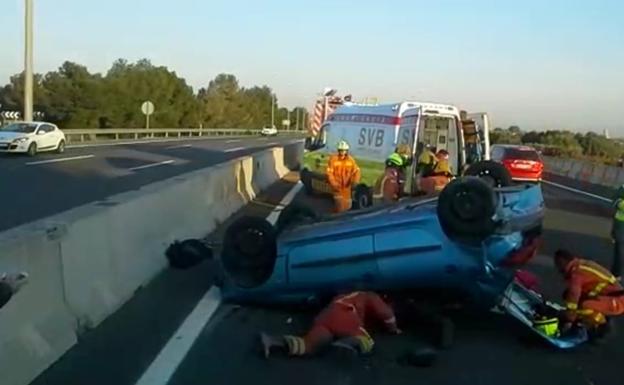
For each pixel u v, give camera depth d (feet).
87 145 160.04
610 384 19.35
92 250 22.94
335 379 18.79
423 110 56.39
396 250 23.39
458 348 21.95
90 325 21.58
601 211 71.41
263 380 18.45
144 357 19.69
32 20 129.70
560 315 22.91
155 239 30.89
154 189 32.86
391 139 58.34
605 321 23.22
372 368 19.79
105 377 17.97
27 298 18.03
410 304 23.40
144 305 25.03
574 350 22.30
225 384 18.03
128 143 180.75
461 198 22.66
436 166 44.27
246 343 21.48
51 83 262.26
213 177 46.50
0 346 16.35
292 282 24.63
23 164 96.78
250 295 25.31
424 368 19.99
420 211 23.72
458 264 23.03
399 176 40.11
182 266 31.35
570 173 141.49
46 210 50.98
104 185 71.97
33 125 119.85
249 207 57.72
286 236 25.16
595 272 23.25
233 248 25.11
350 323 20.92
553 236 49.88
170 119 312.91
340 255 23.94
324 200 65.57
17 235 18.72
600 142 215.51
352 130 65.00
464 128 62.18
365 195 54.80
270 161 85.66
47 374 17.88
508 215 23.18
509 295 23.07
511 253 23.30
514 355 21.50
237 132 351.25
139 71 313.32
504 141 237.86
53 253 19.81
